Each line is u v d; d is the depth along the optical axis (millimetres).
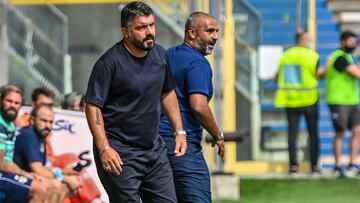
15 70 44156
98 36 44688
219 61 36062
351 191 36781
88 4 44656
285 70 40781
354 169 41219
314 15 46812
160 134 21188
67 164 28391
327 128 46281
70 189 27469
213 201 34219
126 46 19250
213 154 36094
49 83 44281
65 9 44594
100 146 18969
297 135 41031
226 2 43156
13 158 26922
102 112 19359
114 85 19172
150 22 19000
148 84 19328
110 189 19531
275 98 44219
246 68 43812
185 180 21078
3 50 43250
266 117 44500
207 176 21328
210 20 21516
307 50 40875
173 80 20047
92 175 28266
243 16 44094
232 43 43219
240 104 43719
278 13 47688
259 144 43875
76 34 44688
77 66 44594
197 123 21297
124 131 19422
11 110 26016
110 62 19062
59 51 44438
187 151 21141
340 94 40719
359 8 50594
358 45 49750
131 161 19453
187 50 21375
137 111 19391
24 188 26188
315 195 35781
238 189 35094
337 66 40625
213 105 37594
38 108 27109
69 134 28422
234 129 43438
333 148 44094
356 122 40969
